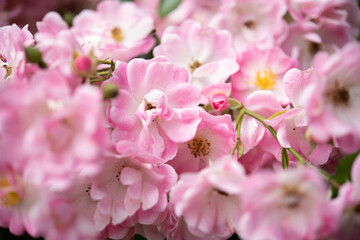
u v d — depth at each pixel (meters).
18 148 0.25
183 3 0.40
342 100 0.27
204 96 0.32
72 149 0.25
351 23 0.40
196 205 0.28
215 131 0.31
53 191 0.28
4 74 0.30
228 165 0.26
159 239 0.31
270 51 0.35
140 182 0.29
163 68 0.30
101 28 0.37
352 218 0.26
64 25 0.28
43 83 0.25
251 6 0.38
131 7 0.38
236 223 0.28
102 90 0.27
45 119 0.24
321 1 0.38
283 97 0.33
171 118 0.31
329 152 0.31
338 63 0.26
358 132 0.27
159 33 0.39
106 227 0.30
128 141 0.28
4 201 0.27
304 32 0.38
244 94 0.34
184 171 0.32
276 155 0.32
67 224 0.27
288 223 0.25
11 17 0.39
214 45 0.36
